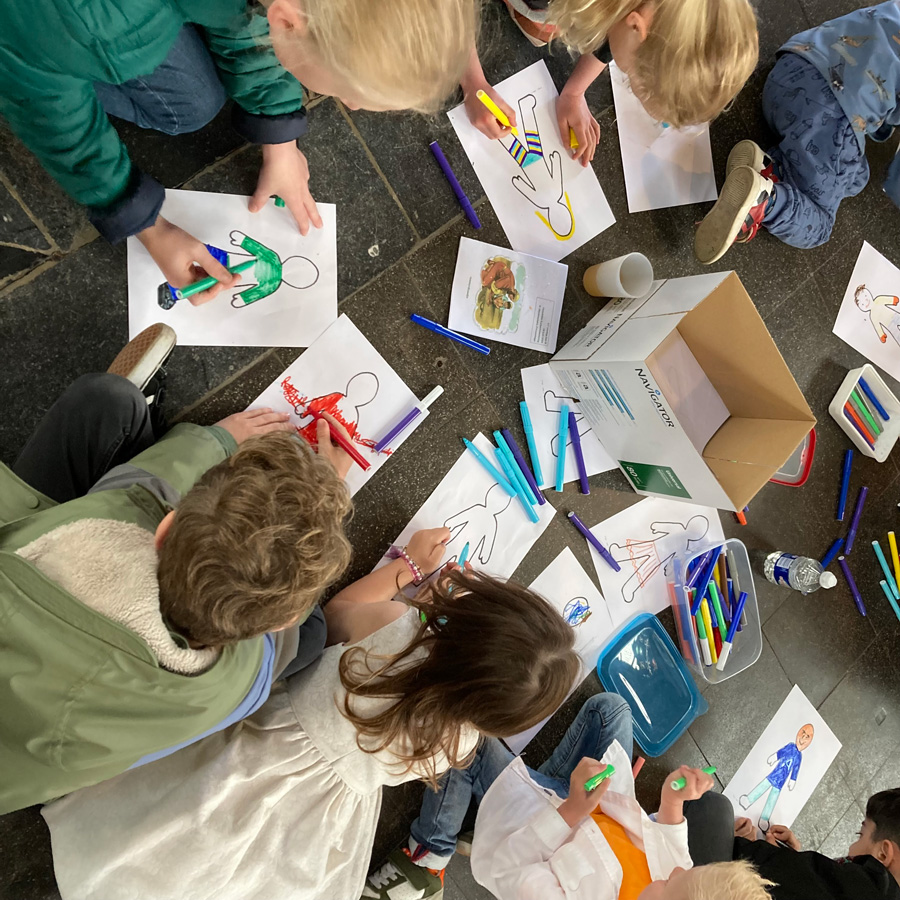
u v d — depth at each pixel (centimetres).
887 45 120
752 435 106
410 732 84
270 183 96
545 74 113
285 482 61
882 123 134
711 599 127
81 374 94
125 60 67
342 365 104
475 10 66
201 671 63
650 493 120
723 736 134
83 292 93
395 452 108
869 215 143
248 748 88
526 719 84
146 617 59
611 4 77
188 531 59
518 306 114
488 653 80
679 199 124
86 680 59
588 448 119
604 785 102
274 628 64
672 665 128
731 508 102
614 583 123
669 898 88
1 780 64
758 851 123
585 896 97
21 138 75
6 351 91
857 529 146
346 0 55
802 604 140
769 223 124
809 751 141
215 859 85
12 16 60
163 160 96
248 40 76
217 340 98
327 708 89
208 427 93
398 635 96
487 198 112
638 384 98
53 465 84
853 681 145
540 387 116
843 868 115
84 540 61
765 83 129
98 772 64
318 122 103
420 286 108
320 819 90
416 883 106
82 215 93
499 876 101
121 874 82
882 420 144
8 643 58
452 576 89
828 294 139
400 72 59
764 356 99
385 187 106
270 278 100
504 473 114
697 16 76
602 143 118
